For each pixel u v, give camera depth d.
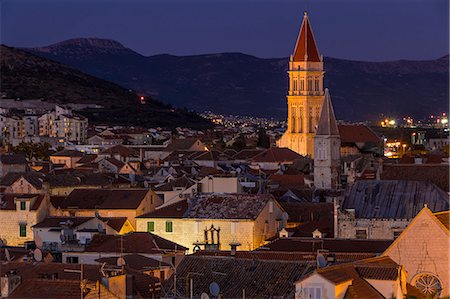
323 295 94.56
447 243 111.62
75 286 98.31
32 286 98.44
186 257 122.94
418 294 104.38
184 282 116.94
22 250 158.12
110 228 186.50
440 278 111.50
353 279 97.44
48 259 148.75
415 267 112.31
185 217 182.38
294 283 103.56
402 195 165.88
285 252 130.25
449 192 171.50
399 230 161.25
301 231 174.50
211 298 111.62
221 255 127.06
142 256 140.88
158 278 120.31
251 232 177.00
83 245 159.88
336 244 142.00
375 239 151.12
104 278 102.56
